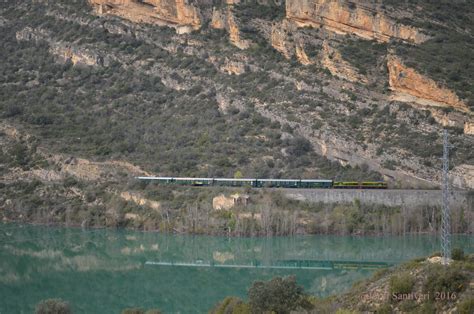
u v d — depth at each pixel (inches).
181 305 7534.5
